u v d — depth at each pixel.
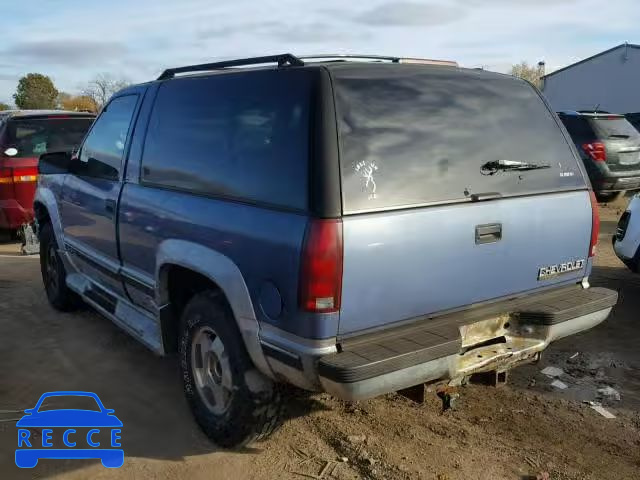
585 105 38.97
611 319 5.82
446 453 3.58
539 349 3.51
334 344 2.90
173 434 3.82
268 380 3.35
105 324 5.75
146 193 4.05
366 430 3.83
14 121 9.08
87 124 9.75
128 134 4.42
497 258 3.40
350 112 3.03
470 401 4.23
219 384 3.60
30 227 8.91
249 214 3.17
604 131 12.13
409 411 4.08
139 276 4.21
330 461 3.51
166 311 3.94
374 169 2.99
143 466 3.49
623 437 3.80
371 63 3.36
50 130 9.32
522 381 4.55
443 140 3.27
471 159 3.34
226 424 3.49
